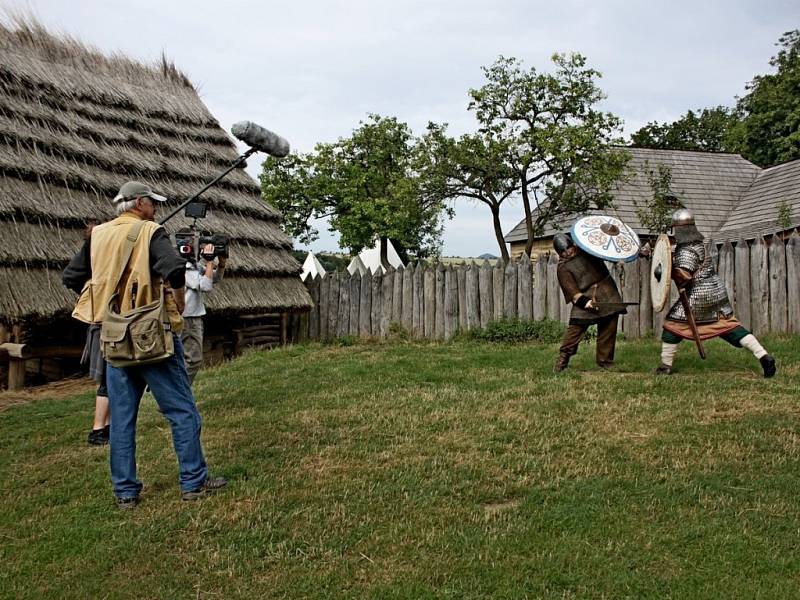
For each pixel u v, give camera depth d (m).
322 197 33.47
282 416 6.58
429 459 5.23
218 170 13.73
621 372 8.12
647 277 11.08
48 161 10.03
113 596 3.43
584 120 20.53
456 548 3.78
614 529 3.91
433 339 12.61
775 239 10.04
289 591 3.41
